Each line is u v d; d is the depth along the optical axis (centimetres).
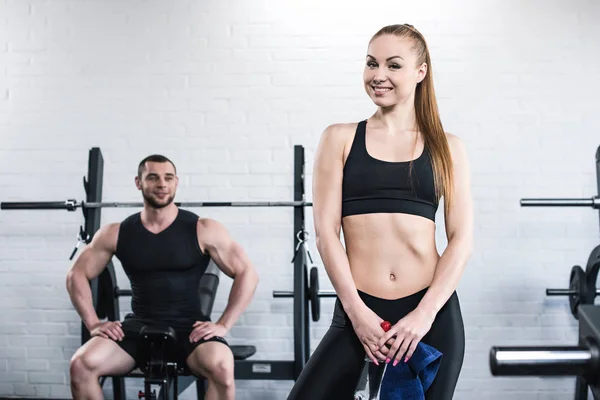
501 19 400
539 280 396
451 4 401
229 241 317
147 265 309
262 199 404
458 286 398
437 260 192
